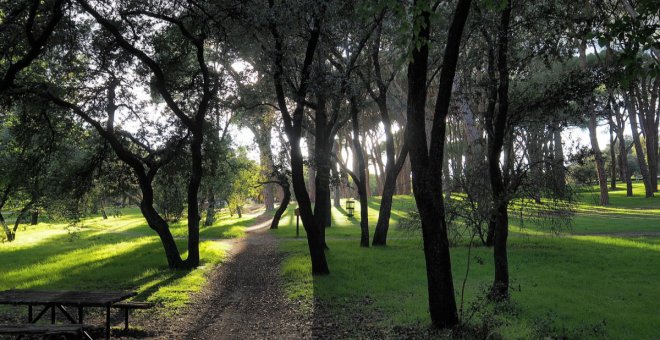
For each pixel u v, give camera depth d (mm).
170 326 9336
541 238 23938
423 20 6355
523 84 13859
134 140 17781
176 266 16344
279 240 26812
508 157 11914
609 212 39719
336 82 14586
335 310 10523
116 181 19578
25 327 6383
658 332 8492
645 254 17891
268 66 15570
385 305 10742
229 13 14023
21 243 28094
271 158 20250
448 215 12484
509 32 10641
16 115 19391
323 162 17641
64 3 12992
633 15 12461
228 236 29250
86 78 16844
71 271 15945
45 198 19641
